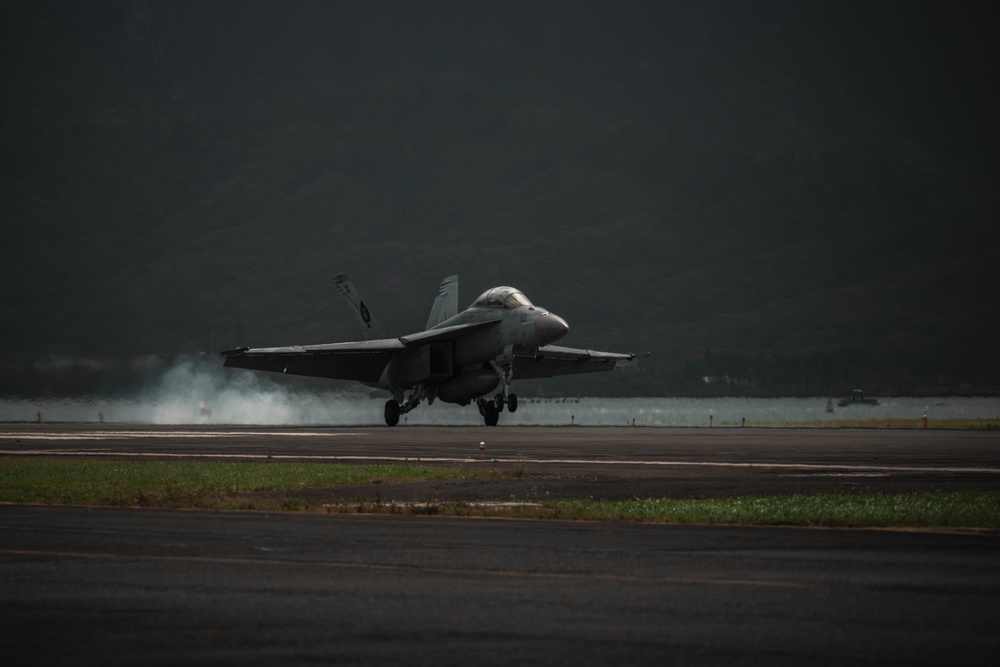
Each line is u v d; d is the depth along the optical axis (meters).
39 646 25.06
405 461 93.25
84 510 54.38
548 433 165.62
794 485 68.62
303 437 147.38
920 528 46.69
